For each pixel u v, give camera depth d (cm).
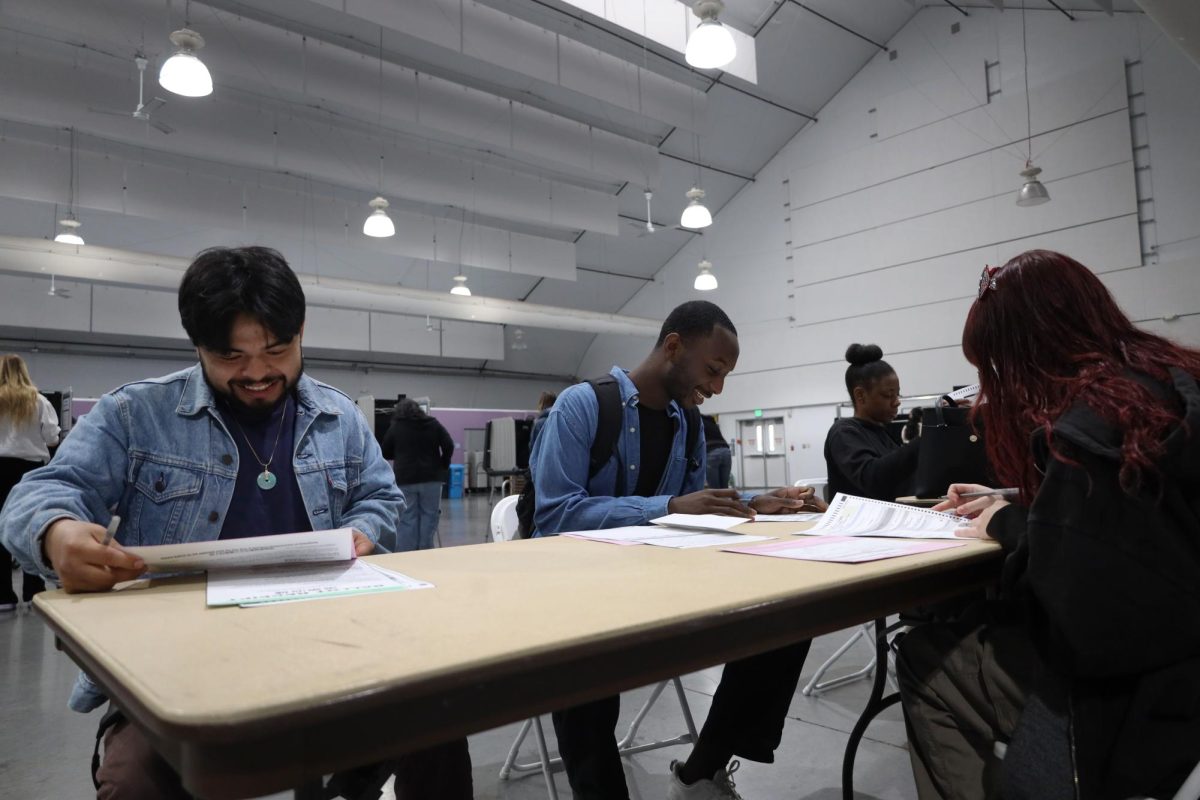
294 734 40
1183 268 804
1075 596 72
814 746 206
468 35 711
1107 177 866
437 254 1112
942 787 96
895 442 300
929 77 1034
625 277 1505
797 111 1162
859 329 1123
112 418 108
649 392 170
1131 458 71
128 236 1037
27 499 90
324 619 59
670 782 146
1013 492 130
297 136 866
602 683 54
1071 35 900
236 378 105
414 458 540
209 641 53
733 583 73
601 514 148
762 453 1277
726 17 912
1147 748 69
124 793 76
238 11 745
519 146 913
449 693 46
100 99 720
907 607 84
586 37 859
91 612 65
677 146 1143
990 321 98
